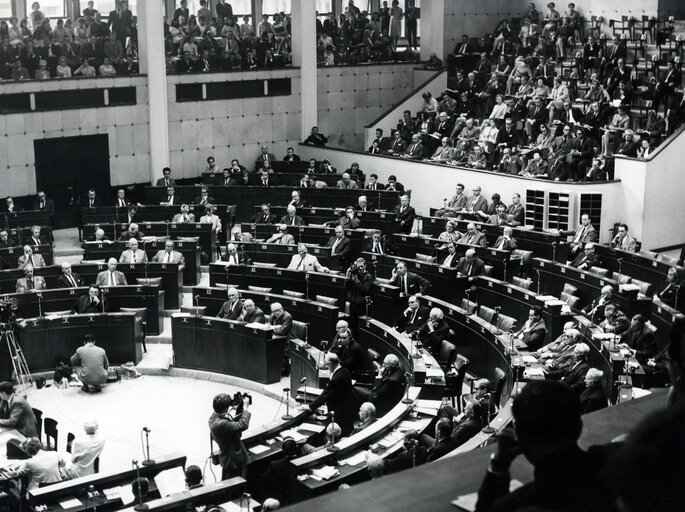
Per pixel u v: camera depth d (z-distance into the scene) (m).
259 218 29.86
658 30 34.22
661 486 1.69
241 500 11.67
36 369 21.20
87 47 33.75
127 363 21.44
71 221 33.78
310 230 28.48
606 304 20.14
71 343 21.39
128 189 34.47
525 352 17.72
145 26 34.09
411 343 18.12
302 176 33.56
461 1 40.28
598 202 29.64
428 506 2.11
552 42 36.19
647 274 23.42
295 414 15.71
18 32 32.47
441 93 38.97
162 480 15.49
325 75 38.91
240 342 20.72
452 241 25.94
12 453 15.66
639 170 29.53
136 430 18.12
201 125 36.16
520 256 25.09
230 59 36.31
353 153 36.16
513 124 33.34
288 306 21.91
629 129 30.66
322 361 18.23
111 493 13.45
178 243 26.80
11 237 27.83
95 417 18.84
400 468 11.91
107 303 22.94
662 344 19.80
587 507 1.87
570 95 34.22
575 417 2.05
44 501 12.16
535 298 20.34
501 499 2.01
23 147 32.22
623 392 14.70
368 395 16.23
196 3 39.91
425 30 40.59
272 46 38.25
